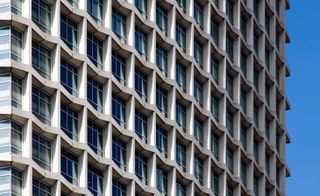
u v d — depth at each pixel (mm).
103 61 147875
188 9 163750
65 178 139000
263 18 182625
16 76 136500
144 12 156375
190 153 159125
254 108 178375
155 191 150875
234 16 174875
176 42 159750
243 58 176875
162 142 155500
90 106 143375
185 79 161750
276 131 184625
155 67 154500
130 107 150000
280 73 188500
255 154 176750
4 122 135000
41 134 137500
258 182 176250
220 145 166375
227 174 166125
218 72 169000
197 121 163125
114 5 151250
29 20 137875
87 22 145500
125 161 148625
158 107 155750
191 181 158000
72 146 140375
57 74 139750
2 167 133875
